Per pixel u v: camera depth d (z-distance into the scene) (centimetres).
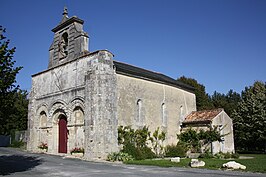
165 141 2233
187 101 2650
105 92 1698
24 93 3628
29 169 1177
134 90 2016
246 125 2822
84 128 1731
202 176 988
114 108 1727
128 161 1529
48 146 2091
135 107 1997
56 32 2250
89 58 1811
